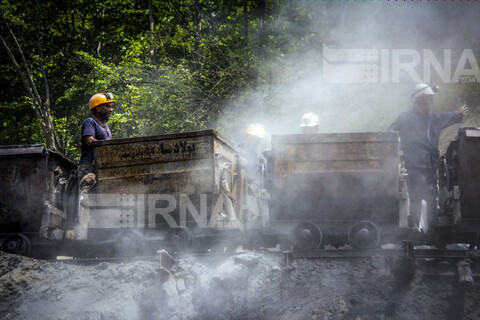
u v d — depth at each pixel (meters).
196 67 22.23
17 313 7.41
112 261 8.29
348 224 8.13
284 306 7.04
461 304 6.90
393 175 7.84
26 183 8.91
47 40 27.11
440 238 8.36
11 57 23.34
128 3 27.52
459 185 8.09
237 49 21.91
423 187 8.83
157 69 22.23
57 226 8.91
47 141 22.16
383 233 8.02
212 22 26.33
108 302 7.32
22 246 8.77
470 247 8.43
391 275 7.31
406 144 8.92
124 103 20.12
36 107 22.55
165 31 23.44
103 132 9.30
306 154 8.02
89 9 27.28
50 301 7.56
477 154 7.99
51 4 26.67
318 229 7.82
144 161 8.38
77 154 22.55
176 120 20.02
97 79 21.58
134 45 22.58
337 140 7.96
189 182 8.23
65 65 26.12
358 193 7.96
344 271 7.45
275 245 8.48
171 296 7.20
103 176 8.48
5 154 8.91
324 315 6.78
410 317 6.76
